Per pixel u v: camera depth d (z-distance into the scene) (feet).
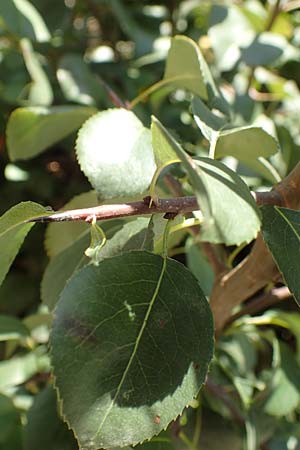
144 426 0.67
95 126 0.82
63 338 0.67
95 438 0.66
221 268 0.97
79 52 1.74
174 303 0.70
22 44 1.54
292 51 1.54
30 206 0.71
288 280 0.73
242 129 0.84
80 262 0.89
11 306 1.76
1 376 1.24
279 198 0.78
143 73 1.66
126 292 0.69
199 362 0.69
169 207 0.69
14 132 1.17
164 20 1.80
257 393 1.26
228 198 0.63
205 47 1.73
